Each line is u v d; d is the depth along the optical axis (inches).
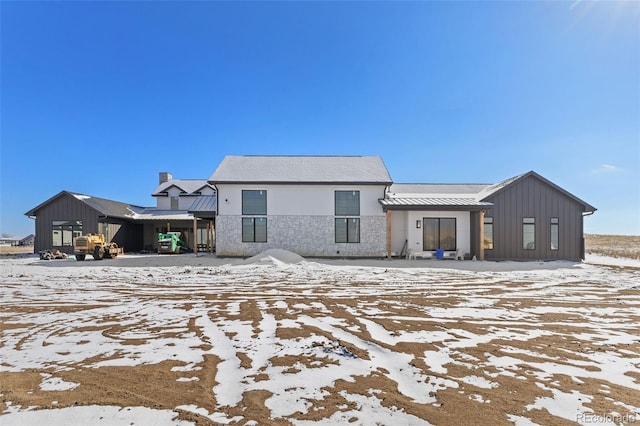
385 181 727.1
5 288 368.5
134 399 121.5
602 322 224.5
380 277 447.5
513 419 107.6
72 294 331.6
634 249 1019.3
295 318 236.8
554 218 727.1
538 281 414.3
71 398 122.4
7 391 128.1
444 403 117.6
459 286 375.9
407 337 191.9
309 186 737.6
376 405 116.3
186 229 1056.8
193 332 203.5
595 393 125.1
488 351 169.3
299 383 133.9
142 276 460.4
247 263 601.6
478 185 900.0
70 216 900.0
